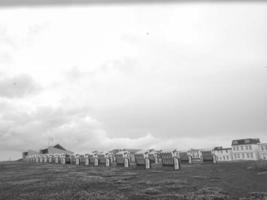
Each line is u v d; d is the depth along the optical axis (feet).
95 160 110.22
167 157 89.35
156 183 56.54
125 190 50.26
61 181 62.13
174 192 47.60
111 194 47.06
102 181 60.54
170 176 66.33
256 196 43.42
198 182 56.54
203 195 44.62
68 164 121.90
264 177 59.52
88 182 59.41
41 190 52.39
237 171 69.87
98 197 45.06
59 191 50.78
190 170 76.79
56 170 90.48
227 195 44.39
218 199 42.16
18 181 65.41
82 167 101.04
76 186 55.06
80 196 46.06
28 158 170.71
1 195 49.21
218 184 53.83
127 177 66.90
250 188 49.32
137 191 49.11
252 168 72.69
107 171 82.89
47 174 78.79
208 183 55.11
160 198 43.55
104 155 110.73
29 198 46.14
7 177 74.23
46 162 139.54
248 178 59.21
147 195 45.73
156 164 92.07
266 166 72.69
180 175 67.41
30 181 64.54
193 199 42.39
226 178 60.49
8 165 117.70
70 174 76.89
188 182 56.80
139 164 94.32
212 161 99.96
